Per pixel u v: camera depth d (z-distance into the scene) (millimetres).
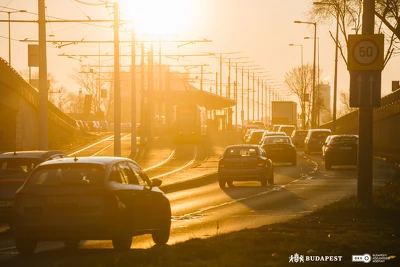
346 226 43188
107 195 37188
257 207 63938
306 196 74250
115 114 114688
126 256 32062
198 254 32344
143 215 39812
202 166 124375
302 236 37750
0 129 147625
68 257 36906
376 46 51656
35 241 38344
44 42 85562
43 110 85375
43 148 85312
